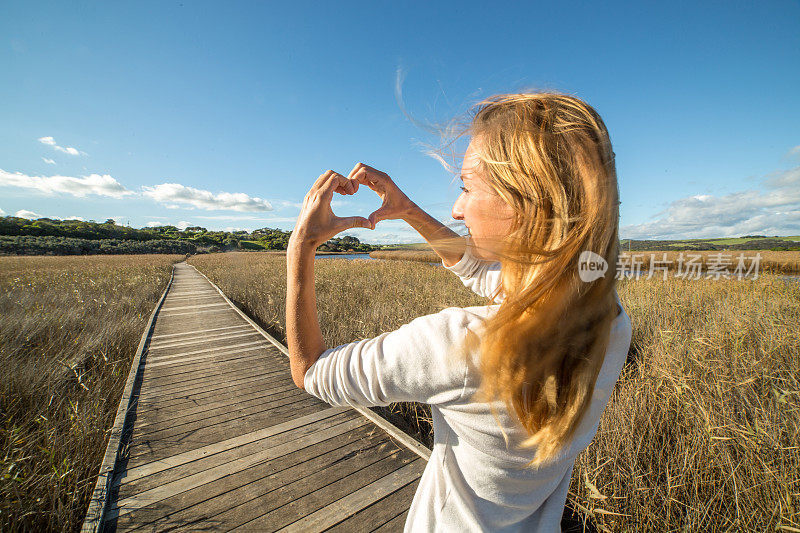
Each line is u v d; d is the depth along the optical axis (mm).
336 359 496
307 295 527
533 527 584
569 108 467
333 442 2936
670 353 3783
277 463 2674
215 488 2416
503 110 500
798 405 2559
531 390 428
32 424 3059
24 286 9727
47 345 4832
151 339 6066
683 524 1889
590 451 2340
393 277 11688
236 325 7184
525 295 401
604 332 420
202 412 3443
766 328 4379
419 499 626
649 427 2545
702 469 2160
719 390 2818
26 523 2016
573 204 411
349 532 2096
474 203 504
